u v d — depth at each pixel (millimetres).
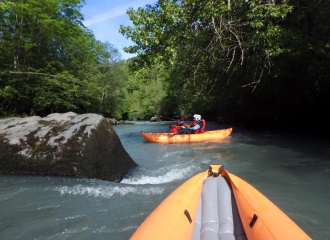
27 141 3920
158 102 35656
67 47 16531
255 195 2076
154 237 1317
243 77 11195
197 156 5910
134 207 2730
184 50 8586
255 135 10328
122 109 33344
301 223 2336
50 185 3381
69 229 2217
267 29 7293
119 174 4270
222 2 6270
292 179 3773
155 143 8852
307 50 7797
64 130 4051
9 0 12461
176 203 1866
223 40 8352
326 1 7539
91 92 17250
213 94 13359
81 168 3781
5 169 3850
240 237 1727
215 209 2096
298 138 9047
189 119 30109
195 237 1740
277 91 11578
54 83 14547
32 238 2059
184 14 6590
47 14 14562
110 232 2164
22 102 14969
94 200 2922
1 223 2326
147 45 6805
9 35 13281
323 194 3107
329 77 7926
